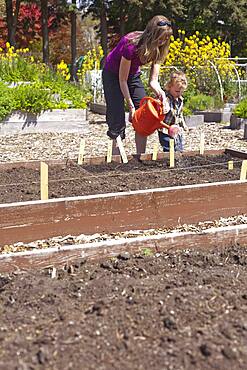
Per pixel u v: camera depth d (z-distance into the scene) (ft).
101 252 10.16
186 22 102.99
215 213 13.66
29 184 15.94
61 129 35.94
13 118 34.78
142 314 7.48
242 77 55.77
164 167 18.31
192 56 49.62
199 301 7.89
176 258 10.25
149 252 10.52
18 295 8.42
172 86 20.07
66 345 6.72
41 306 8.02
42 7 95.04
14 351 6.61
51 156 25.22
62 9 94.79
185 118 38.55
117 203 12.43
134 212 12.65
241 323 7.22
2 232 11.50
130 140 30.76
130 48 17.99
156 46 17.61
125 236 12.46
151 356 6.47
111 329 7.10
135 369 6.23
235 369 6.21
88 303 8.05
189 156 20.31
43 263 9.79
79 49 117.70
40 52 106.63
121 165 18.72
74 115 36.17
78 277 9.30
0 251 11.35
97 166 18.61
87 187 15.44
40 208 11.73
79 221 12.13
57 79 40.37
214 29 103.71
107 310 7.63
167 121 20.34
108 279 8.98
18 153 26.35
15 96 34.68
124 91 18.66
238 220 13.75
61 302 8.13
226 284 8.84
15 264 9.63
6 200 14.12
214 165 18.29
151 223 12.89
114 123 19.58
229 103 48.55
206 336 6.87
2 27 101.86
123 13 99.66
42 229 11.84
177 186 14.16
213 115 42.37
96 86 52.90
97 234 12.36
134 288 8.45
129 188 15.29
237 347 6.63
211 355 6.44
